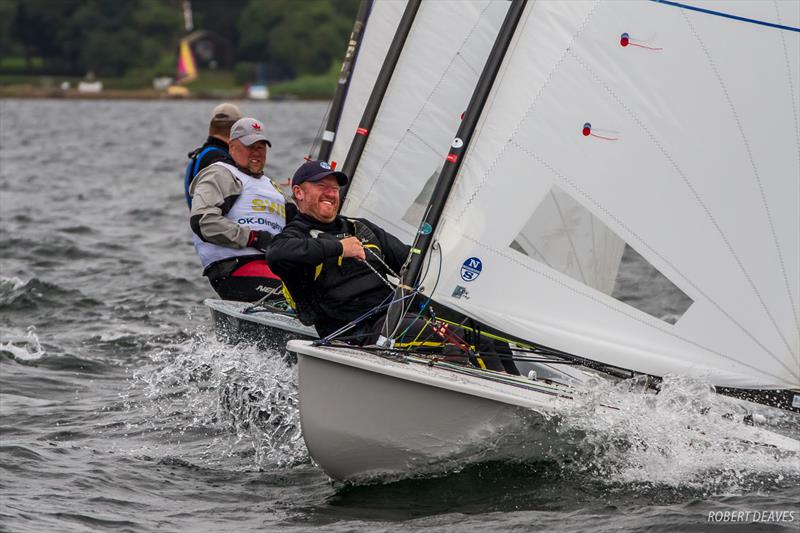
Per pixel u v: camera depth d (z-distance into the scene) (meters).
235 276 28.28
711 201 20.91
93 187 80.50
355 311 21.31
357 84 28.98
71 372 28.86
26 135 155.38
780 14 20.83
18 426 23.86
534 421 19.58
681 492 19.12
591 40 21.19
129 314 35.97
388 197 27.56
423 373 19.25
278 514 18.48
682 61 20.98
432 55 27.05
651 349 20.80
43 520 17.94
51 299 37.53
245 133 28.00
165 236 54.28
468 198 21.22
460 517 18.03
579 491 19.16
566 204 21.53
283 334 25.88
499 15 26.38
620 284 28.50
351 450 19.48
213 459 21.75
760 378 20.64
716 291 20.81
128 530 17.72
